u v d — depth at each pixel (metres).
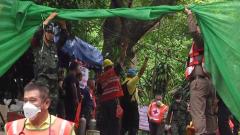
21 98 11.70
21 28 9.28
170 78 18.44
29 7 9.34
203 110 9.23
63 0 11.15
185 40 20.03
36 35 9.31
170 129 16.25
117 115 12.46
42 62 9.30
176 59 19.59
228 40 9.20
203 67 9.31
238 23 9.23
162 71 17.27
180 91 15.21
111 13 9.31
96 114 13.02
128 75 13.98
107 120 12.47
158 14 9.36
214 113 9.74
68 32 11.33
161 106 17.17
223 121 10.28
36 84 5.60
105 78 12.55
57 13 9.37
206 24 9.30
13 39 9.29
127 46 14.67
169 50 19.53
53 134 5.55
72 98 11.32
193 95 9.30
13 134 5.59
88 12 9.35
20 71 11.35
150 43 19.78
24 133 5.57
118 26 14.84
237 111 8.97
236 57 9.13
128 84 13.70
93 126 11.90
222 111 10.30
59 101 10.86
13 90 11.70
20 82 11.57
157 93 17.25
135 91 13.83
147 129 20.23
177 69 20.34
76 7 11.40
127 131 14.05
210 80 9.34
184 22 19.41
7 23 9.27
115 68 13.81
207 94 9.34
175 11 9.34
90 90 13.18
